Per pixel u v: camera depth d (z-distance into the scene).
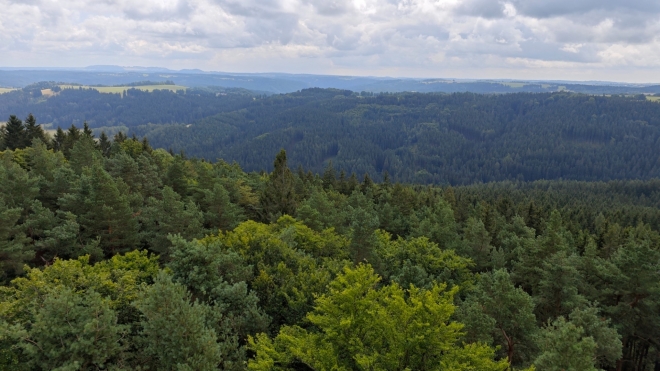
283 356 17.70
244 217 46.00
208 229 40.19
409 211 68.06
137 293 19.20
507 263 44.84
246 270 24.62
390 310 18.64
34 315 14.76
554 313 32.28
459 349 17.52
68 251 29.75
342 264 29.09
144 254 28.73
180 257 22.50
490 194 145.00
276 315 23.98
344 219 49.62
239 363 18.03
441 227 47.22
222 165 81.62
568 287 29.67
